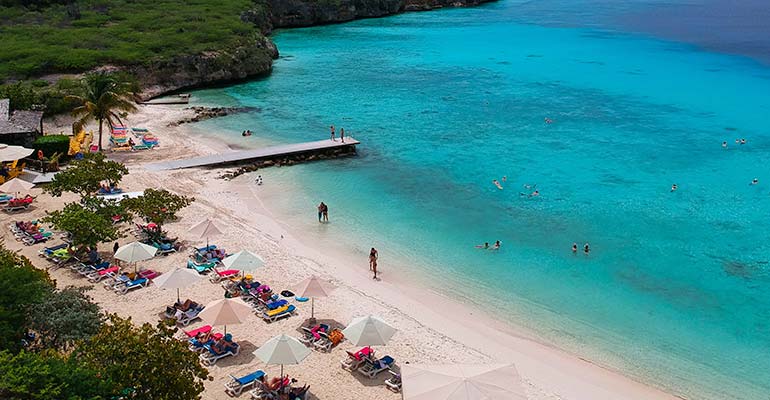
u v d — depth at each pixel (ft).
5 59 293.43
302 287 106.73
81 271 119.34
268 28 492.54
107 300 111.24
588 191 177.17
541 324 112.16
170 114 255.50
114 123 237.04
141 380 74.69
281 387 87.86
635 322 113.70
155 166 186.70
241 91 305.32
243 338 102.17
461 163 200.03
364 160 202.59
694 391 94.99
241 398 87.86
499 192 176.24
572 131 235.40
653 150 213.46
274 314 107.34
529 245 144.15
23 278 89.92
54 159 175.52
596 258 138.10
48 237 133.18
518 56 395.55
